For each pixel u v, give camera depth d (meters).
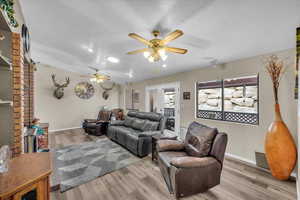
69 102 6.16
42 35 2.90
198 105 3.99
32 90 3.19
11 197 0.88
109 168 2.63
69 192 1.95
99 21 2.18
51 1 1.86
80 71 6.07
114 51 3.34
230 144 3.19
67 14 2.11
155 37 2.20
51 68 5.68
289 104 2.34
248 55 2.79
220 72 3.39
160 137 2.88
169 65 3.87
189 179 1.75
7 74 1.47
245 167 2.66
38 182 1.05
